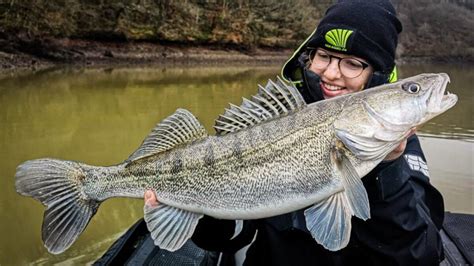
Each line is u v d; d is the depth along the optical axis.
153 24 9.22
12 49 6.76
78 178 0.76
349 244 0.78
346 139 0.68
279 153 0.72
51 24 7.28
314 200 0.70
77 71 6.78
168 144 0.77
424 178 0.79
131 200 1.86
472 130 3.23
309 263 0.79
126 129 3.14
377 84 0.79
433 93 0.69
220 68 9.06
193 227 0.76
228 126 0.76
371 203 0.73
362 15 0.76
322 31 0.78
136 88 5.30
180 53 9.72
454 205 1.80
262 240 0.84
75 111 3.71
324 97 0.81
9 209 1.73
